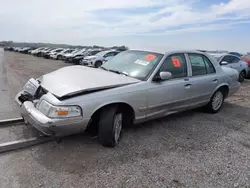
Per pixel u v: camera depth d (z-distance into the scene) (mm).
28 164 2689
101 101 2953
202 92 4480
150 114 3604
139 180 2467
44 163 2725
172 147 3295
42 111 2846
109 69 4109
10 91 6676
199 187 2393
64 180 2408
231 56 10102
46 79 3488
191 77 4230
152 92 3504
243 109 5562
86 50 24109
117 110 3229
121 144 3322
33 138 3277
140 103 3381
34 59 27500
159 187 2359
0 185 2281
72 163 2750
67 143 3273
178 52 4133
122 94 3143
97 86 3037
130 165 2758
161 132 3848
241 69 10188
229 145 3434
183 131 3932
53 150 3057
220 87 4953
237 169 2768
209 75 4652
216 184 2453
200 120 4570
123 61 4199
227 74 5090
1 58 26578
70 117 2750
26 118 3156
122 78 3480
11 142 3092
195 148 3289
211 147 3344
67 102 2748
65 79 3287
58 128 2729
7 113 4469
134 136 3633
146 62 3857
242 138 3723
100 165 2730
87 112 2852
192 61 4344
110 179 2461
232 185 2445
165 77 3512
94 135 3537
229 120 4637
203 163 2879
